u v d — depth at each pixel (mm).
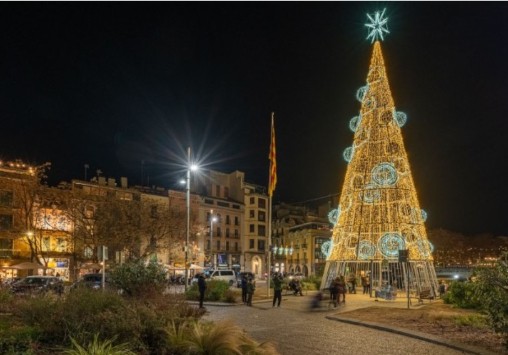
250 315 19641
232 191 89750
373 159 31984
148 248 49719
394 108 32375
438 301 27250
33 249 46219
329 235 98500
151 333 9148
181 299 14891
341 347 11844
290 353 10992
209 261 77375
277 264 100062
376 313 19297
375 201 31562
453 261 88438
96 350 7480
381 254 31000
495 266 11609
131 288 17891
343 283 24891
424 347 11844
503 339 12070
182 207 73688
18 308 12055
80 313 9648
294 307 23391
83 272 54250
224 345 8180
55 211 50375
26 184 47219
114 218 47938
